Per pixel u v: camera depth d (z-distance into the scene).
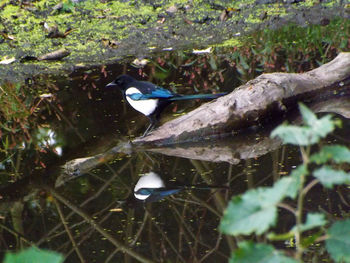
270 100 11.42
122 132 11.44
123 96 12.00
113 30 15.85
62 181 9.62
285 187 2.64
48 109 12.46
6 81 13.74
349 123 11.05
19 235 7.95
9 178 9.74
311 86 11.98
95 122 11.87
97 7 16.70
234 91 11.68
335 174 2.69
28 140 11.19
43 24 15.85
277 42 15.18
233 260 2.65
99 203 8.78
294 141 2.61
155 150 10.78
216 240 7.58
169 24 16.12
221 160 10.19
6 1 16.58
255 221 2.54
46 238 7.88
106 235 7.86
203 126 11.05
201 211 8.38
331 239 2.72
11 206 8.83
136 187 9.26
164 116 12.05
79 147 10.85
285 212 8.01
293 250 7.14
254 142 10.91
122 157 10.54
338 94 12.23
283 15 16.53
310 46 14.83
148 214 8.34
